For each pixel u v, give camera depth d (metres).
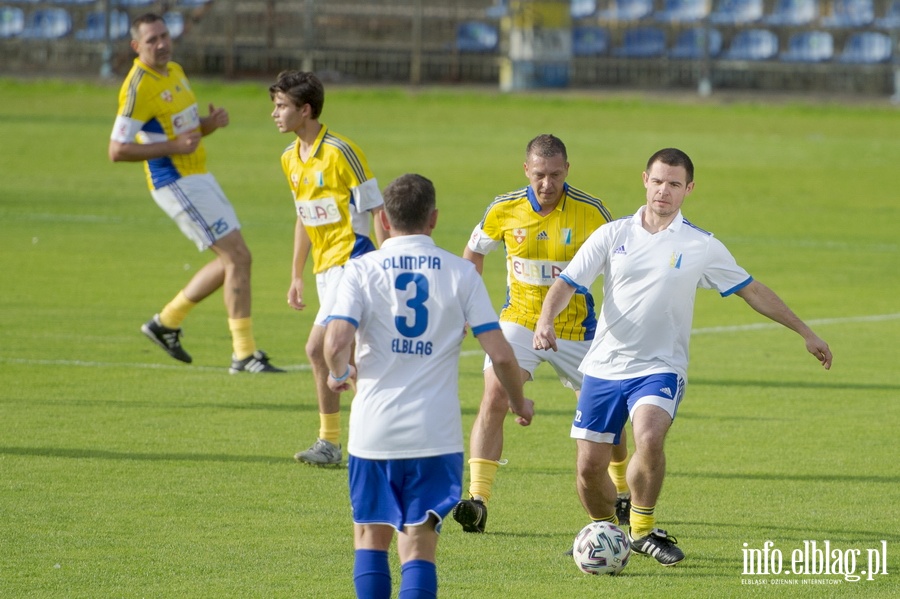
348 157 26.92
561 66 146.50
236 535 21.47
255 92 130.00
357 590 16.41
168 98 35.59
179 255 55.78
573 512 23.42
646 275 19.98
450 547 21.25
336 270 27.48
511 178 82.75
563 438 29.14
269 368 35.62
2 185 75.00
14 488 23.89
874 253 61.34
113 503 23.16
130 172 81.44
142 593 18.50
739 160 95.81
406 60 145.38
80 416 29.84
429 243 17.09
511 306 24.09
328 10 144.75
